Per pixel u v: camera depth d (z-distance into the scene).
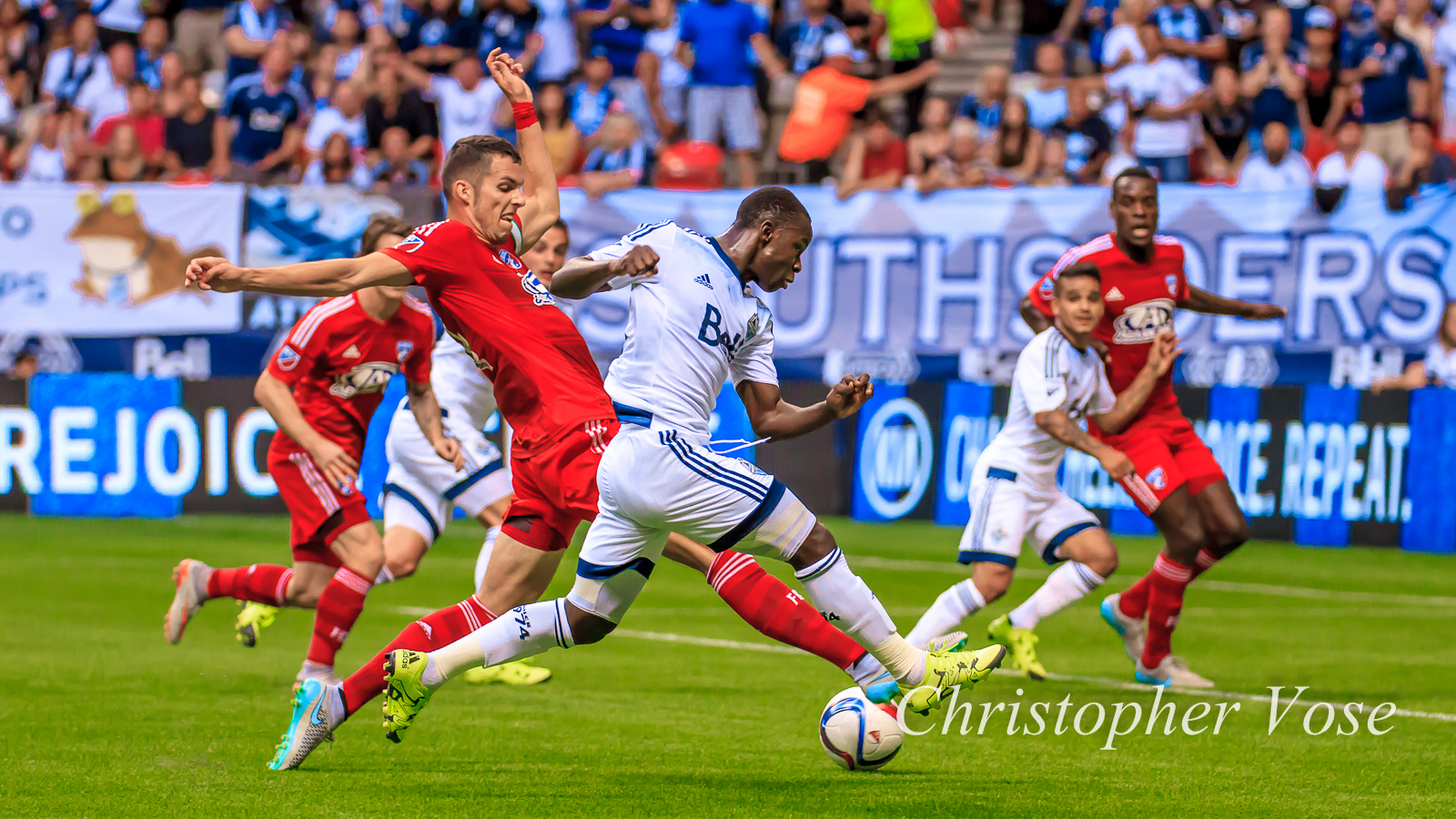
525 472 10.70
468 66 36.38
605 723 12.54
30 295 33.22
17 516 31.83
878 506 32.03
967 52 41.50
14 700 13.23
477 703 13.45
